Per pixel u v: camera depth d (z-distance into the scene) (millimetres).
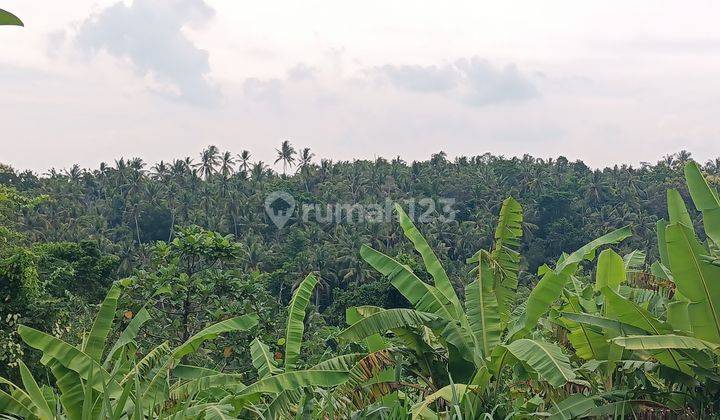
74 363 5832
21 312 18016
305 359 17766
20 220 29922
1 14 3877
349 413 6422
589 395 6543
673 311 6391
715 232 6422
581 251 7121
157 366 6508
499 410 6340
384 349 7090
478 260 7582
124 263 64562
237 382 6742
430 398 6199
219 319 16938
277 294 62438
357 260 65562
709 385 6332
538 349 6207
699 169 6633
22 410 5734
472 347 7152
